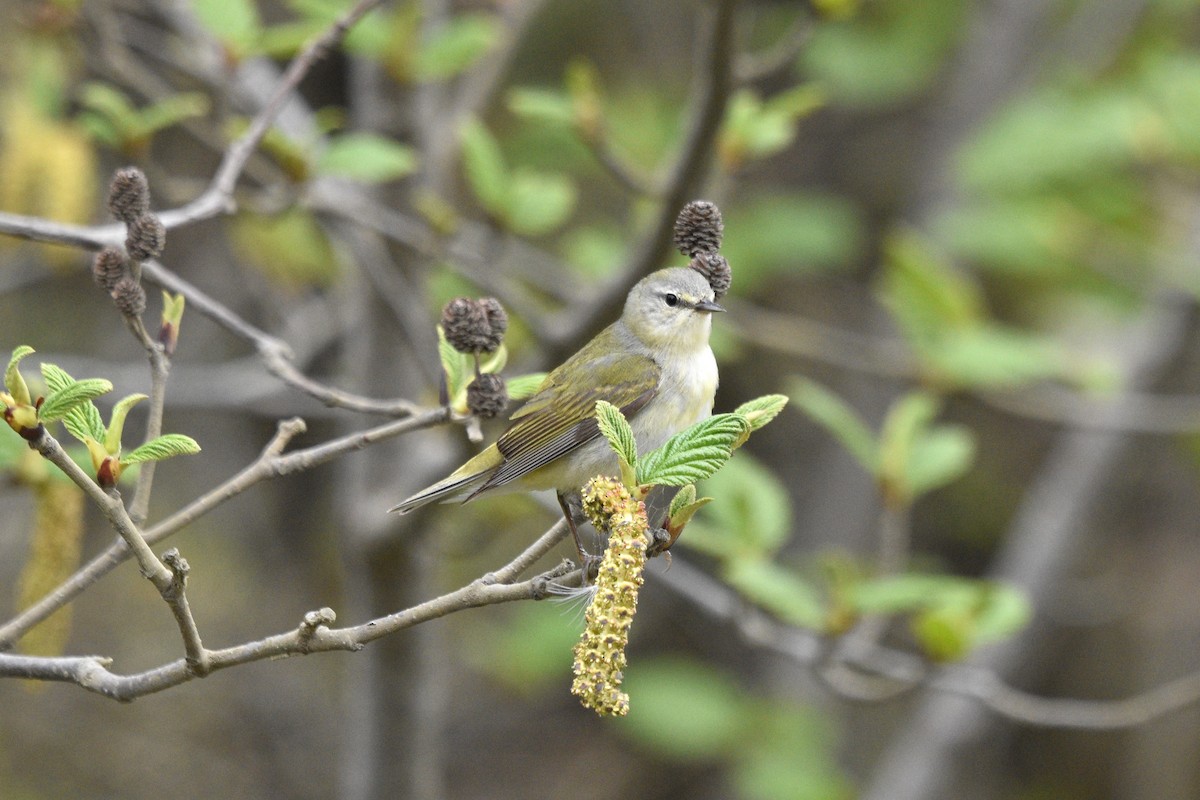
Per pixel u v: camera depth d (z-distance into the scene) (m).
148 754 15.76
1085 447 14.56
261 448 17.36
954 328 9.56
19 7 8.24
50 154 7.86
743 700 14.95
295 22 14.43
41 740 15.50
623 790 18.19
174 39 9.33
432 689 9.85
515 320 10.16
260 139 6.45
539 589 4.36
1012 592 7.45
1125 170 13.55
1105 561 18.36
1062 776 18.19
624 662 3.94
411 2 8.34
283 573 17.22
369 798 9.83
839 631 7.18
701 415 7.16
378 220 8.52
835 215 15.08
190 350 15.29
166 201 13.11
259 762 16.17
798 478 18.06
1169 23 15.36
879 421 16.75
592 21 16.58
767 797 13.88
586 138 7.72
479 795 17.89
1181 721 17.62
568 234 15.21
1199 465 14.01
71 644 15.74
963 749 13.76
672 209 7.55
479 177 8.55
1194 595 17.89
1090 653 18.31
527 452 6.75
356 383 9.87
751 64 7.21
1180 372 14.89
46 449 3.94
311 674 17.22
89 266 8.56
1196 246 13.17
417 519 8.85
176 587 4.10
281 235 10.16
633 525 4.04
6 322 15.29
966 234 13.87
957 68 16.02
